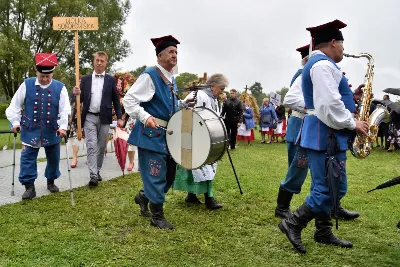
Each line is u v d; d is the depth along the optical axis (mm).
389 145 12672
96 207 5102
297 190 4699
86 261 3520
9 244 3832
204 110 4223
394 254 3748
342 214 4797
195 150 4074
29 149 5402
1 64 30922
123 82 8469
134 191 5949
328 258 3652
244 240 4078
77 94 6301
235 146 13234
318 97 3504
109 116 6457
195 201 5426
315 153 3699
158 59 4359
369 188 6559
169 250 3775
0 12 31281
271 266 3471
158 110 4289
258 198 5703
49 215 4750
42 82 5449
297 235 3787
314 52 3805
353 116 3742
